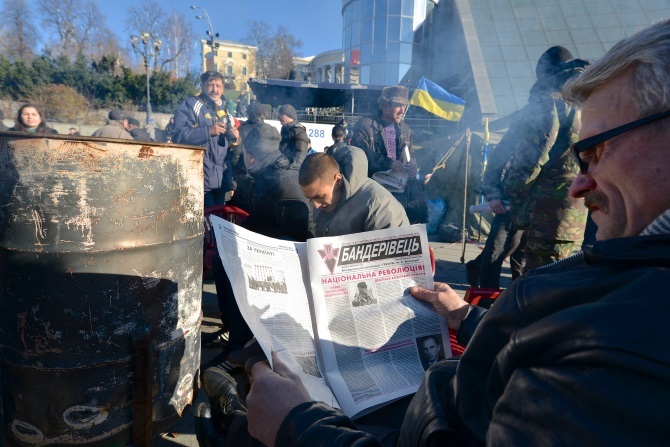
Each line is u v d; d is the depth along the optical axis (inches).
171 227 56.0
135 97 1026.1
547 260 94.6
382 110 170.7
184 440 68.1
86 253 49.6
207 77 149.9
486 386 27.1
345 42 1109.1
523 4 546.0
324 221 84.0
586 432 17.4
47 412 52.7
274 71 1761.8
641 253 19.5
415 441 31.4
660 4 522.0
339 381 49.2
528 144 94.5
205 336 102.3
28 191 48.4
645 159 20.1
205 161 154.2
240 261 48.6
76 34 1455.5
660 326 16.9
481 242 237.6
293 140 168.4
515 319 24.7
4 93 853.2
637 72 19.9
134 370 53.9
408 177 170.1
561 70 91.0
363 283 54.6
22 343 51.6
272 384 33.6
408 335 54.1
